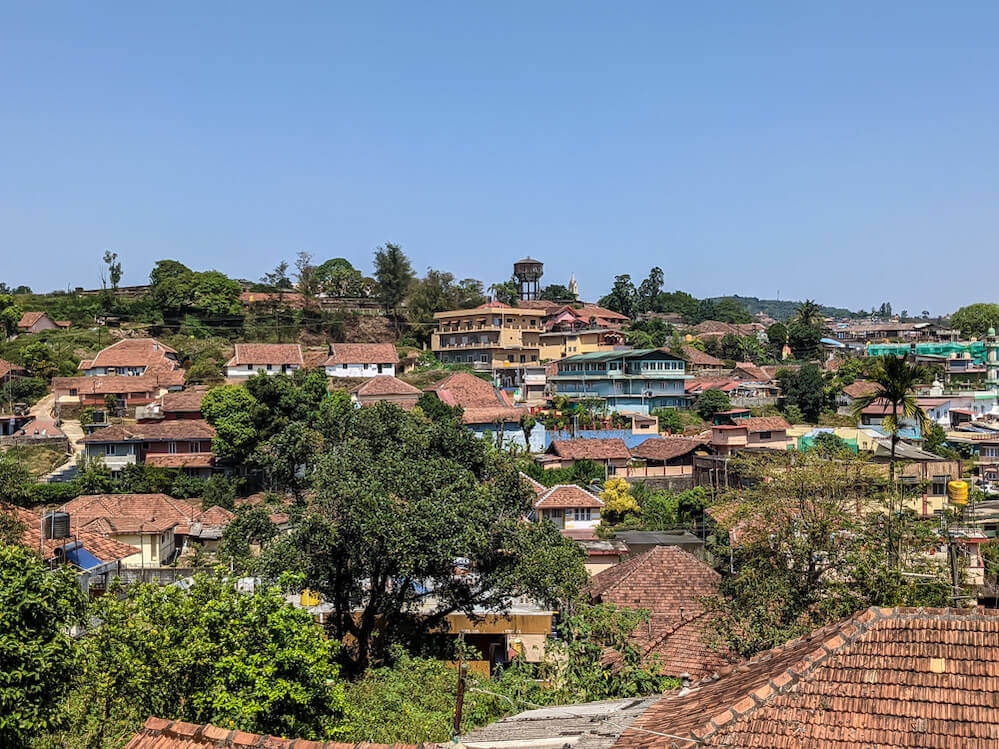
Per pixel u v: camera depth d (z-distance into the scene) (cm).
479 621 2719
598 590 3034
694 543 4112
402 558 2389
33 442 5881
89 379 6838
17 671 1355
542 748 1225
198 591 1706
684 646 2341
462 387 7262
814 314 11544
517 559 2591
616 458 6216
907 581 2180
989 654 1044
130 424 6288
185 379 7494
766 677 1120
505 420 6688
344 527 2441
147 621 1647
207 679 1554
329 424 2872
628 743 1123
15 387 7006
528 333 9125
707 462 5722
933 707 997
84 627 1641
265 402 5881
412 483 2547
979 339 11075
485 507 2575
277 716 1546
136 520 4378
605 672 2195
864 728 997
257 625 1631
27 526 2908
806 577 2314
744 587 2306
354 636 2670
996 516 3756
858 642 1109
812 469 2511
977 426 7450
